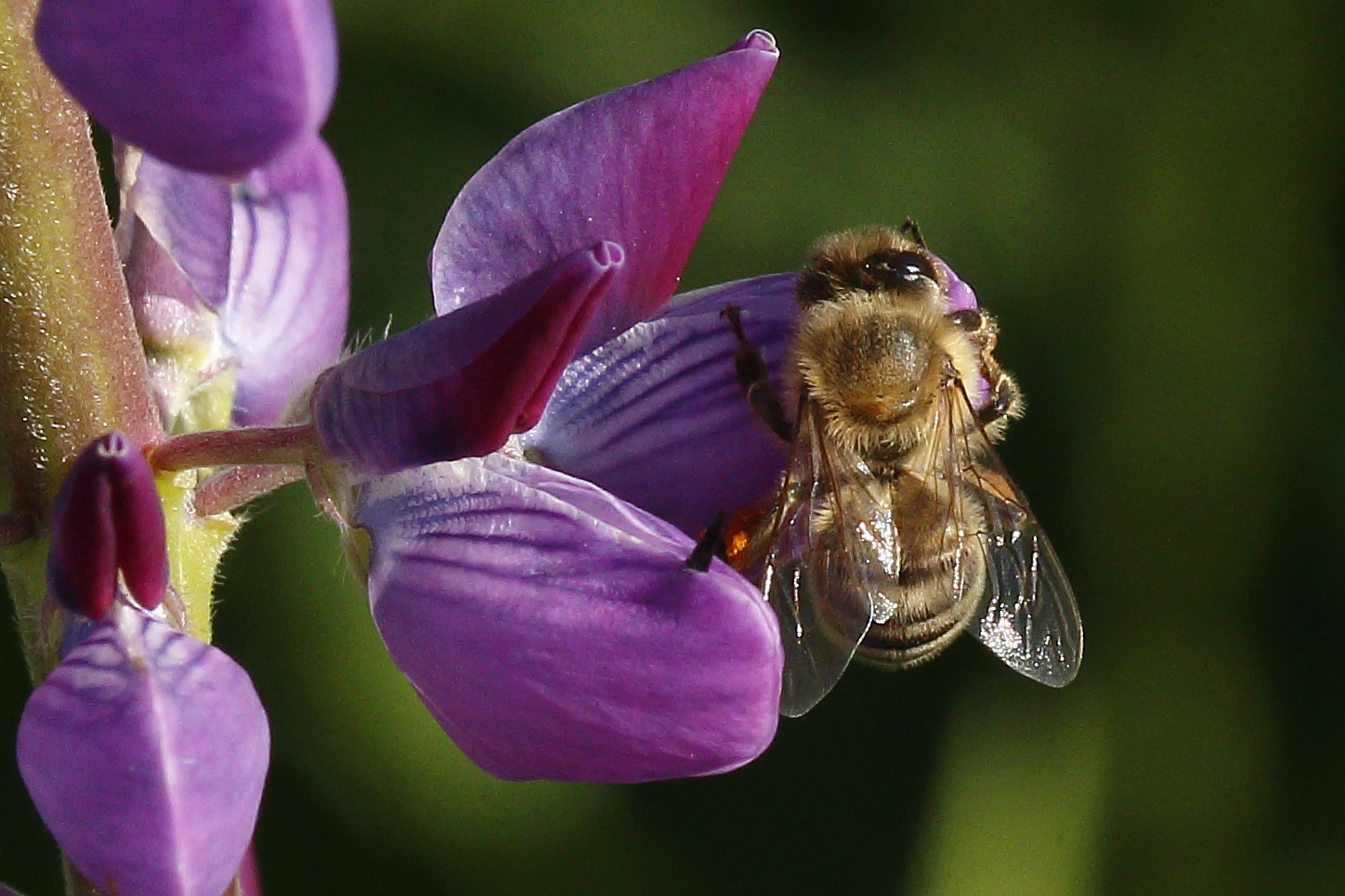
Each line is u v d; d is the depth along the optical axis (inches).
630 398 8.9
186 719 8.3
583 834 10.1
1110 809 10.3
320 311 9.0
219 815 8.3
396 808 10.1
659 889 10.2
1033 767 10.3
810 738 10.3
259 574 10.1
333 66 8.1
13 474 8.6
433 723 10.1
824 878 10.2
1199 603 10.5
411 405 8.5
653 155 8.7
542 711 8.6
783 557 8.9
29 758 8.3
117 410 8.6
